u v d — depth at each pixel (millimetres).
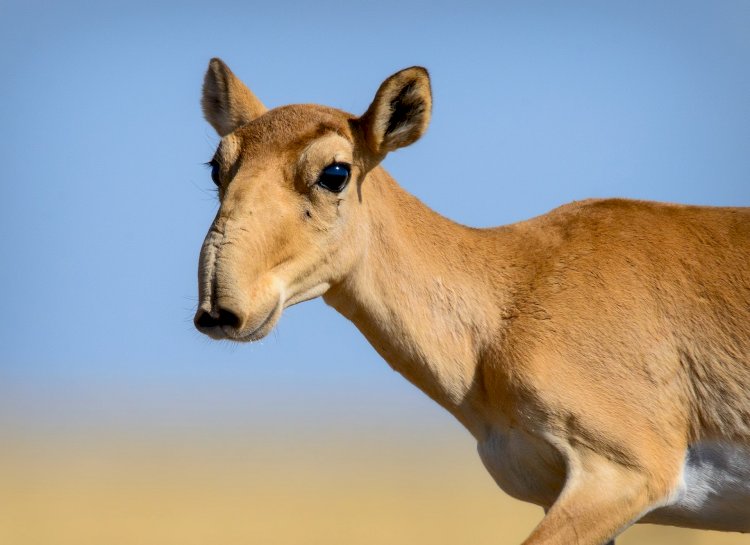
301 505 80375
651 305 22188
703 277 22281
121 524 68188
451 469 114562
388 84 22125
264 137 21922
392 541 55781
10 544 56156
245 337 20641
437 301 22984
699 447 22094
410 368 23219
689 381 22047
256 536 59938
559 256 23031
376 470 113750
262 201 21094
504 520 66500
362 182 22641
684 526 22828
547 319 22281
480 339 22797
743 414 21797
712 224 22906
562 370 21859
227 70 24422
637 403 21766
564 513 21094
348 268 22391
